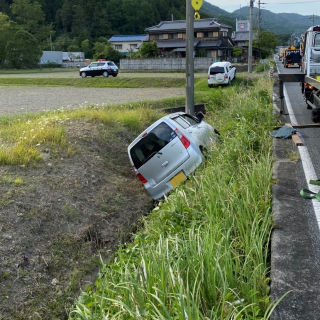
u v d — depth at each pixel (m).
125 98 21.56
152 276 3.11
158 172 7.88
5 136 9.23
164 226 4.77
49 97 22.75
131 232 6.97
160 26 67.00
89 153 9.12
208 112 14.53
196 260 3.13
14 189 6.56
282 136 7.43
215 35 62.81
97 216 6.96
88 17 99.88
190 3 11.77
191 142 7.88
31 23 88.81
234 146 6.72
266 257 3.27
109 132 10.62
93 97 22.48
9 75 46.59
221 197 4.55
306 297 2.61
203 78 33.84
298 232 3.58
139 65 49.78
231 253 3.44
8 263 5.12
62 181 7.42
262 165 5.37
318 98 9.50
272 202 4.31
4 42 63.62
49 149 8.52
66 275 5.47
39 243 5.75
